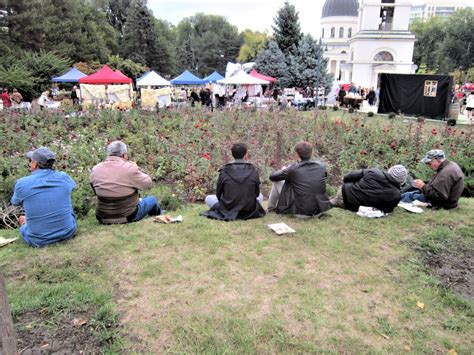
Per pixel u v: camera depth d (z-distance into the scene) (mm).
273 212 5742
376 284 3711
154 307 3291
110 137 11266
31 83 30203
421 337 2996
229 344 2869
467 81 68562
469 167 7707
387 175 5484
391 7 55000
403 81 22266
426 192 5984
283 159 9070
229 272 3881
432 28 81000
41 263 4039
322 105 28625
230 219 5246
